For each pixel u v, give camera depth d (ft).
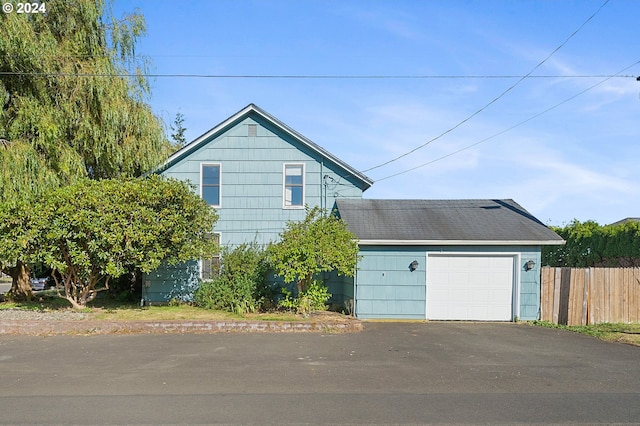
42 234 46.11
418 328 45.55
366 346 35.94
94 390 23.95
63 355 32.17
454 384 25.29
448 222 55.93
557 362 30.91
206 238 53.98
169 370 28.09
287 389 24.18
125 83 56.54
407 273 52.21
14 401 22.15
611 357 32.65
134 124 57.93
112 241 45.57
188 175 60.80
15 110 50.49
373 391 23.89
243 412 20.61
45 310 49.78
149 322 42.39
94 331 41.11
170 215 48.73
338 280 57.82
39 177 48.60
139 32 59.00
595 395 23.41
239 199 60.75
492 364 30.17
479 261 52.60
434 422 19.47
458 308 52.31
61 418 19.86
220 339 38.52
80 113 53.78
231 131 61.21
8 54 48.14
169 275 58.90
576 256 64.34
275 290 55.83
